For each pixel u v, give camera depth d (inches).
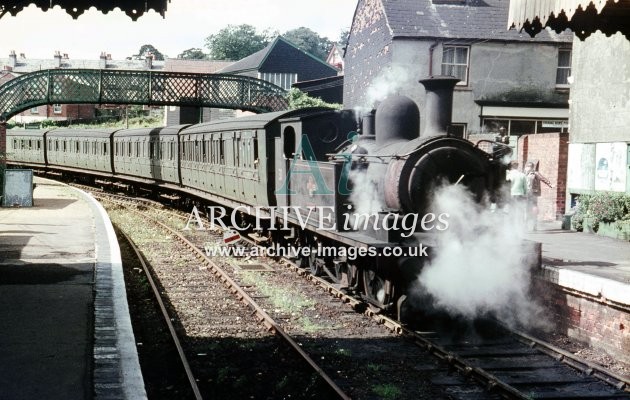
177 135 932.6
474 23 1024.9
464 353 321.7
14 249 492.1
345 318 378.0
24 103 1083.3
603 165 618.8
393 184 363.6
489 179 373.4
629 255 461.7
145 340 340.5
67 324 289.7
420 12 1027.3
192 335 344.2
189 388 264.1
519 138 757.3
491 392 270.1
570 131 673.6
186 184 914.1
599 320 335.6
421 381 282.4
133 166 1173.7
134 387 216.7
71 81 1102.4
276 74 1854.1
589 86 640.4
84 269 416.2
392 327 356.5
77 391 213.5
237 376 286.2
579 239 555.8
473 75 1016.2
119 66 3880.4
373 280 390.6
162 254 591.8
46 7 354.9
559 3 346.9
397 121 399.9
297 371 291.3
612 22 397.4
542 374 296.2
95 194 1219.9
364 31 1132.5
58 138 1557.6
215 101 1165.1
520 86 1026.7
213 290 449.1
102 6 358.6
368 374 288.8
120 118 2736.2
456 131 1031.0
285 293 431.2
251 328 358.3
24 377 225.6
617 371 307.1
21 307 319.0
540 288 384.5
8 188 818.2
